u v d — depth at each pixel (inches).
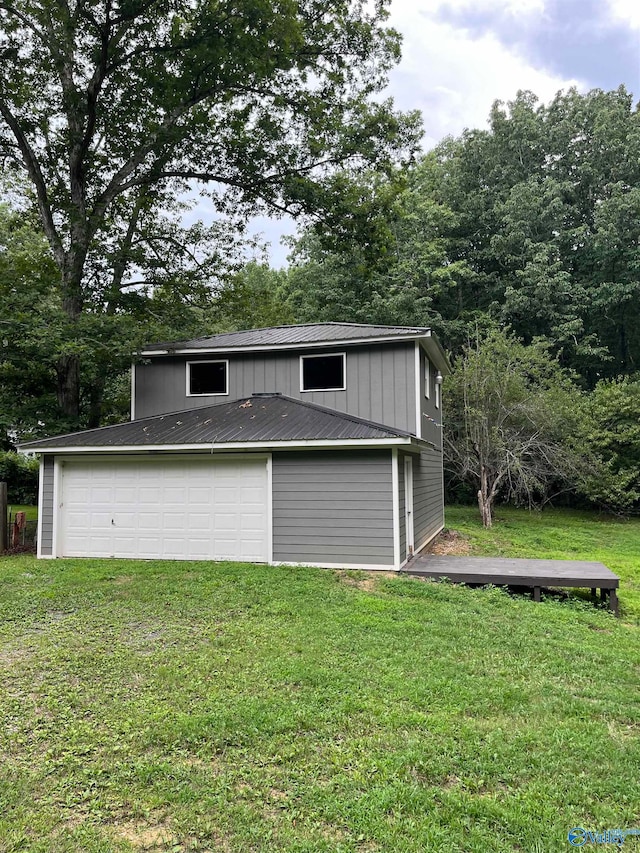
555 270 1011.3
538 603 330.0
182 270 740.7
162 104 569.9
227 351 512.4
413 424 460.4
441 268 1026.7
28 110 568.4
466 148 1168.2
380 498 386.3
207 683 195.9
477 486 847.7
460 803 128.6
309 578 352.8
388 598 315.9
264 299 804.0
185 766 144.8
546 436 735.1
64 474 450.9
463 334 1035.3
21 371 598.5
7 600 308.3
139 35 553.3
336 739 158.7
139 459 438.0
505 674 210.8
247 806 128.0
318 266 1079.0
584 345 1004.6
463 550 528.7
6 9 508.7
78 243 580.4
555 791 134.7
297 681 197.0
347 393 481.7
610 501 778.2
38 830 120.6
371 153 613.9
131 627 262.5
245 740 157.5
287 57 546.3
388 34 603.2
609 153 1095.0
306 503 401.4
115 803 129.9
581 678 211.2
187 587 330.6
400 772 141.6
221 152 624.7
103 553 440.5
